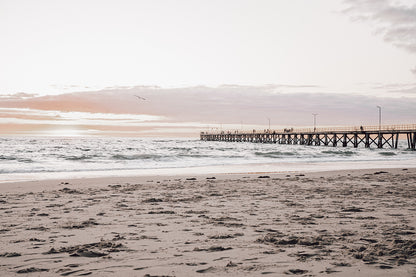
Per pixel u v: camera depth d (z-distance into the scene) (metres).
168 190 12.16
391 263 4.02
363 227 6.13
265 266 3.94
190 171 21.08
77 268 3.92
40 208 8.50
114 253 4.54
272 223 6.57
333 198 10.05
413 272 3.69
